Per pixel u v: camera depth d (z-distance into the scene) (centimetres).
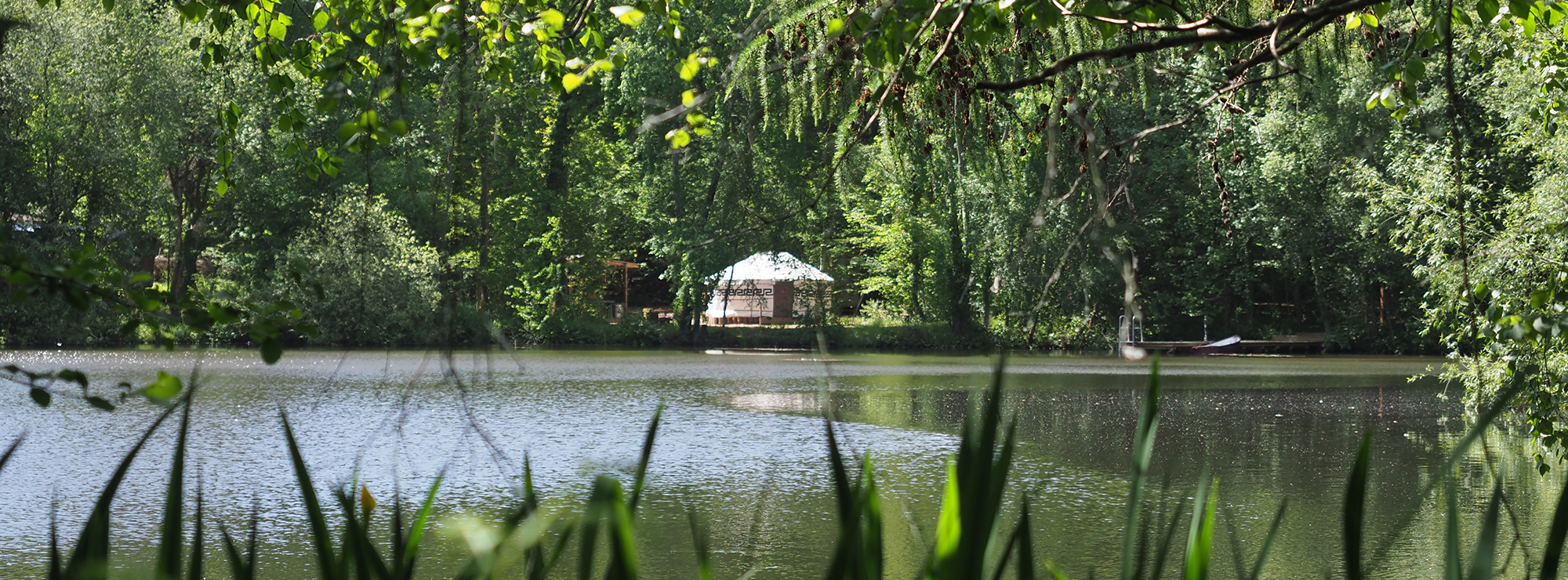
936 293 4244
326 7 550
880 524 125
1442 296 1005
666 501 1152
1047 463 1420
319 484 1219
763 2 502
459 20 466
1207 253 4034
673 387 2514
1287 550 930
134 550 915
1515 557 862
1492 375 932
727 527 1026
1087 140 365
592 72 503
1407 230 1155
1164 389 2558
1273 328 4541
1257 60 351
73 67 3472
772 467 1359
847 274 4628
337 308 3412
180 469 138
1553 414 797
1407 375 3019
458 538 90
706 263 4244
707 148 3803
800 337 4378
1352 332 4166
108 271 329
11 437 1581
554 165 4416
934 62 390
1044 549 935
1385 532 1001
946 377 2839
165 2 3781
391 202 3731
